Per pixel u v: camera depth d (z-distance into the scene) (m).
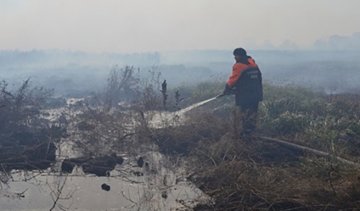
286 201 5.84
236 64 9.29
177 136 9.34
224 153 8.09
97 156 8.62
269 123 9.83
